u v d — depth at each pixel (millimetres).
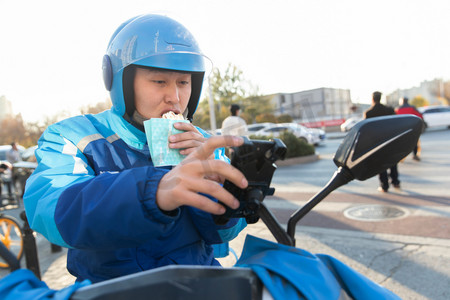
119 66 929
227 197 564
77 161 861
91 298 466
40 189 764
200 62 969
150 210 599
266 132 14312
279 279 551
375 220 4445
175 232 883
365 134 695
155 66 898
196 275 496
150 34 905
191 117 1210
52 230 663
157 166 829
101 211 602
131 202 591
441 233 3797
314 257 616
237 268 533
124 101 959
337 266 645
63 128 938
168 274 485
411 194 5559
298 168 10227
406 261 3234
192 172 567
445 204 4832
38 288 553
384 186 5875
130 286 472
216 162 552
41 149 884
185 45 928
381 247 3592
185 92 1008
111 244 632
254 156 559
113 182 626
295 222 682
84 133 939
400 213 4637
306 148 11750
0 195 6641
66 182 760
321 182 7570
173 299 483
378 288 632
